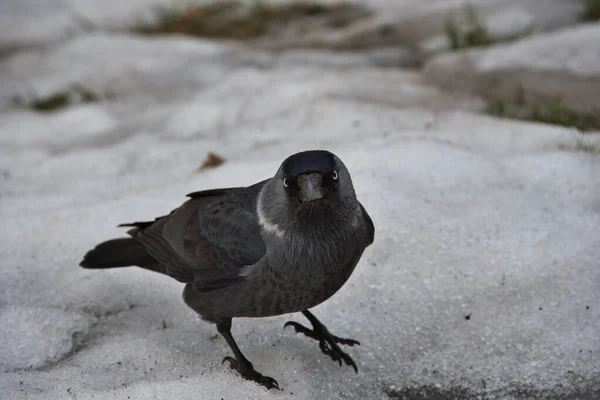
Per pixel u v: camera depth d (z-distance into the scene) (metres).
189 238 8.44
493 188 10.71
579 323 8.50
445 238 9.70
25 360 8.55
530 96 15.49
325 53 20.05
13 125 16.31
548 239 9.58
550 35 17.67
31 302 9.55
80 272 9.99
